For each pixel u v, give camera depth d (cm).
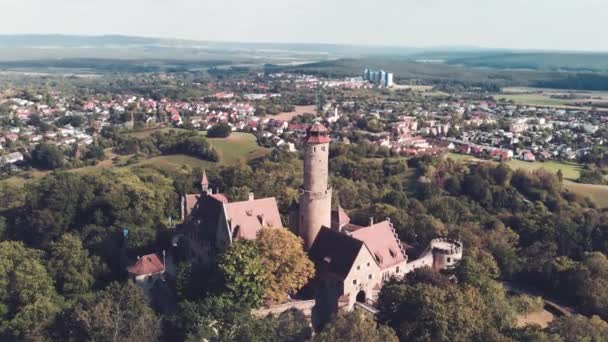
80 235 17150
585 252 17575
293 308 12231
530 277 16312
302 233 13488
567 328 10875
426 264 14388
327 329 10031
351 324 9856
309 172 13038
